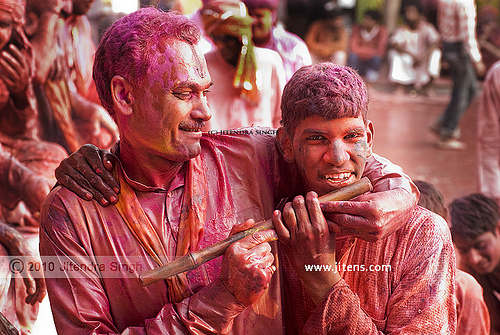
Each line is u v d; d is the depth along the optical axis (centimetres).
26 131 391
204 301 182
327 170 183
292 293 211
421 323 185
